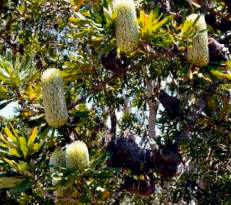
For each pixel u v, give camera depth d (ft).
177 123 20.48
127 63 17.22
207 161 22.27
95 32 16.43
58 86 15.81
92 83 19.54
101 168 15.57
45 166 15.99
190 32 16.55
